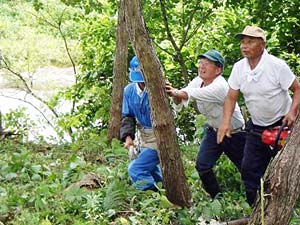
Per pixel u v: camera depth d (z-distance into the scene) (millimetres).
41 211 5484
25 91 12750
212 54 5367
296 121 4070
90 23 10969
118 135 8500
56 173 6621
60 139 9367
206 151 5621
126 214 5457
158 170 5906
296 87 4996
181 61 9680
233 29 9859
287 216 4121
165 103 5207
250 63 5082
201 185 6086
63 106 12625
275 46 9680
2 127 9180
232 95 5211
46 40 14117
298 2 9672
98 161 7477
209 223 5293
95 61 11242
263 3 9633
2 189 5977
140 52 5062
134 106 5680
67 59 14867
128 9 5043
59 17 11672
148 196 5652
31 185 6215
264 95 5031
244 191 5992
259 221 4176
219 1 9672
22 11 15102
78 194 5699
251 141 5270
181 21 9836
